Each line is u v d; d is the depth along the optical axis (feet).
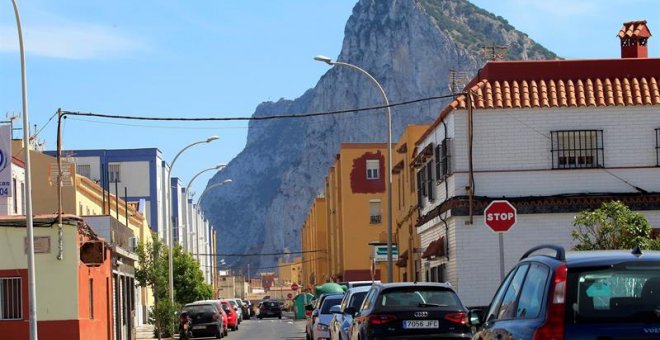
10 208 137.39
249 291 613.93
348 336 67.87
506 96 106.42
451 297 58.54
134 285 153.28
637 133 106.11
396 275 173.17
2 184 115.75
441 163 113.70
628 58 110.42
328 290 166.09
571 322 27.73
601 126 106.22
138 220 228.84
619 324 27.55
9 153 116.06
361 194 249.55
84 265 103.24
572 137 106.22
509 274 35.86
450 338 56.85
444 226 112.68
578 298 28.04
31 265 81.71
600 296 28.30
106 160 269.44
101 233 122.31
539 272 30.76
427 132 124.88
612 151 105.91
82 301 101.81
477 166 105.70
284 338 141.08
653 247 69.41
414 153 140.15
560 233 104.58
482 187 105.50
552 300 28.19
